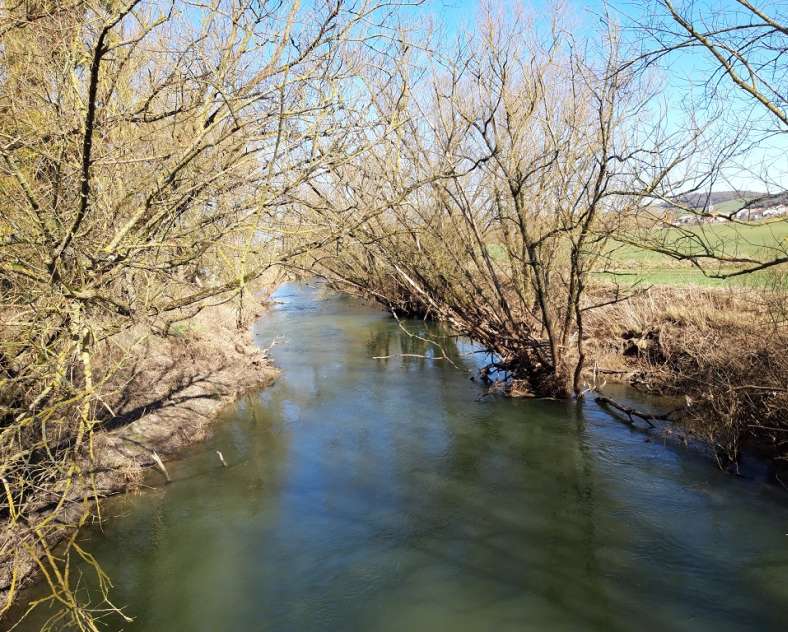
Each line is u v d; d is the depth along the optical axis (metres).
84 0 4.27
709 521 6.77
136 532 6.96
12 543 5.34
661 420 9.91
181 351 12.67
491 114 10.81
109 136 5.50
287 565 6.25
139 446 9.07
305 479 8.30
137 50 6.01
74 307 4.40
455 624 5.24
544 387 11.78
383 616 5.39
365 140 6.31
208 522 7.16
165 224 5.77
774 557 6.02
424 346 17.38
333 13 5.39
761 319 9.98
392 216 13.52
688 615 5.25
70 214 4.86
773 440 8.12
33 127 4.88
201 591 5.84
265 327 20.98
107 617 5.51
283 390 12.77
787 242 7.03
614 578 5.82
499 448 9.23
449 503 7.50
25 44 4.96
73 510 7.13
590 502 7.38
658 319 12.66
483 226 13.12
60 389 4.90
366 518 7.19
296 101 5.86
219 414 11.12
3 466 4.39
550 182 10.99
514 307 13.52
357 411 11.24
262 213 5.76
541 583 5.80
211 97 5.48
